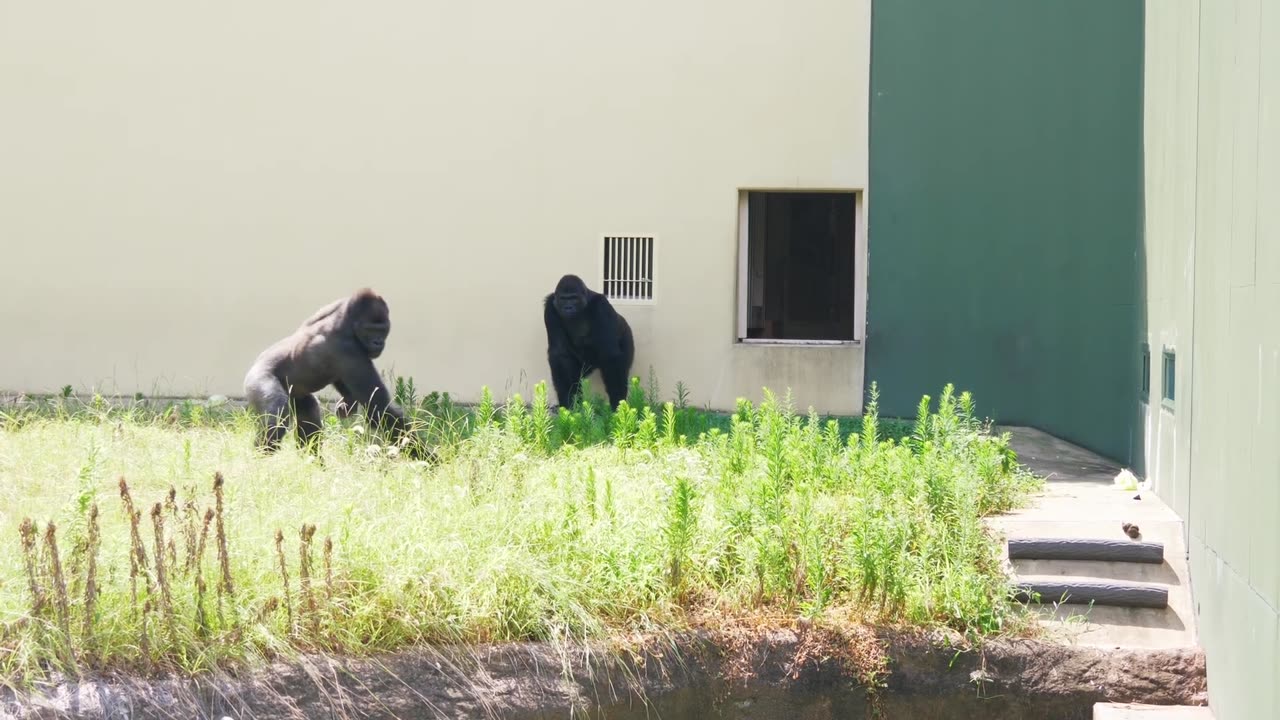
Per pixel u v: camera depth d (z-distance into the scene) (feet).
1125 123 125.49
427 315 143.13
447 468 83.41
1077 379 130.21
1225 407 61.21
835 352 138.62
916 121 136.36
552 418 104.27
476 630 62.49
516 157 141.90
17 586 57.11
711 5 139.23
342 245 143.23
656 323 141.08
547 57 141.08
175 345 143.95
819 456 83.97
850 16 137.59
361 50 142.20
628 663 63.16
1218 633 62.13
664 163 140.46
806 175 138.72
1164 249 89.61
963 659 65.46
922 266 136.56
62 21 143.23
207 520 58.54
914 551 72.08
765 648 65.00
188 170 143.33
